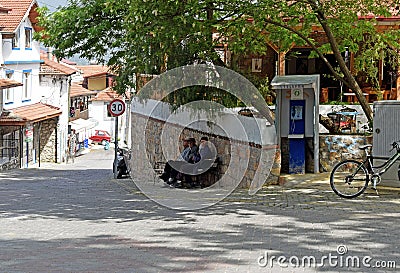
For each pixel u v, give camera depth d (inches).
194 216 506.9
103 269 332.5
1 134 1429.6
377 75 996.6
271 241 399.9
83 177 1072.8
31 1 1520.7
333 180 582.6
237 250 375.6
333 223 457.1
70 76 1851.6
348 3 716.0
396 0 727.7
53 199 661.3
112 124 2753.4
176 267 335.6
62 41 987.9
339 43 796.6
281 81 717.3
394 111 581.3
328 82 1079.6
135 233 438.3
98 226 471.2
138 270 329.7
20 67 1565.0
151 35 655.1
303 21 742.5
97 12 959.6
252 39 684.1
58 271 328.5
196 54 691.4
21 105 1578.5
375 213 495.8
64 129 1793.8
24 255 370.0
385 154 584.1
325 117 797.2
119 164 994.7
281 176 701.9
